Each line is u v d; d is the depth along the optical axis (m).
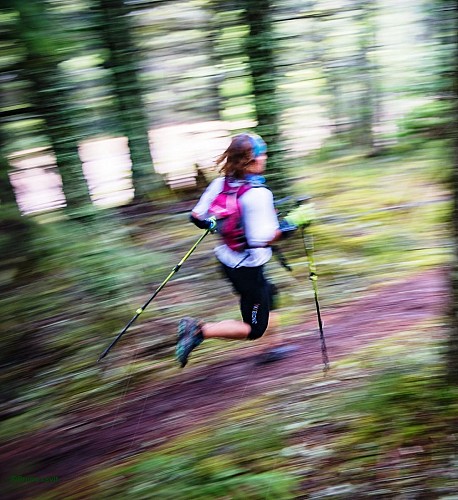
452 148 3.26
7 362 4.23
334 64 7.71
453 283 3.46
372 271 5.99
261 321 4.08
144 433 3.77
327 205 7.76
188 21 6.77
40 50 4.27
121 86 6.50
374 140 9.20
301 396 4.00
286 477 3.23
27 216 4.17
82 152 6.53
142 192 7.09
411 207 7.41
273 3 6.70
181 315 5.19
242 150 3.82
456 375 3.61
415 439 3.46
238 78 6.93
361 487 3.19
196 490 3.18
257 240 3.76
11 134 4.43
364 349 4.50
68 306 4.57
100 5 6.00
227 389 4.19
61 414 3.98
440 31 6.30
